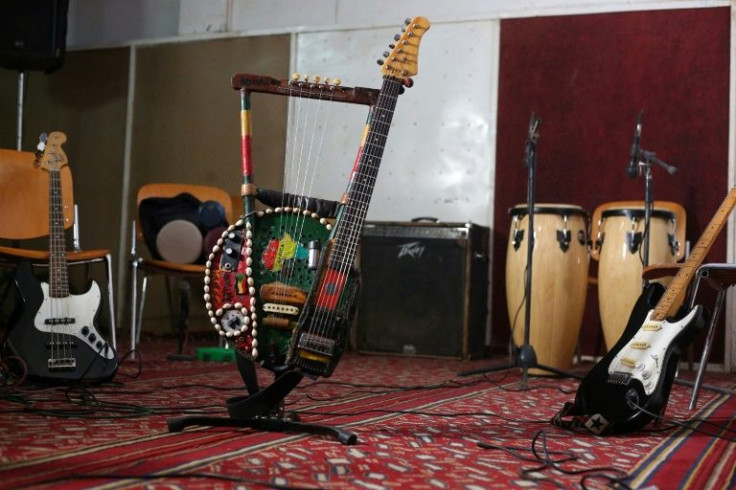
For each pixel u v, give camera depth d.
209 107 6.17
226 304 2.02
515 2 5.48
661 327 2.41
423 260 5.08
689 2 5.09
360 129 5.76
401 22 5.70
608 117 5.23
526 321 3.54
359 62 5.80
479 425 2.36
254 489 1.48
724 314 4.94
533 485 1.61
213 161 6.14
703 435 2.32
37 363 2.92
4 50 5.46
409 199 5.65
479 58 5.53
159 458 1.69
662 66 5.14
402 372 4.09
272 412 2.14
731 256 4.93
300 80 2.13
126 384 3.10
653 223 4.13
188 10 6.27
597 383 2.41
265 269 2.04
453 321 5.00
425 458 1.83
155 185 4.68
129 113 6.36
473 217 5.51
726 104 5.00
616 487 1.60
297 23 6.02
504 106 5.46
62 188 3.73
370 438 2.05
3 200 3.72
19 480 1.46
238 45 6.11
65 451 1.73
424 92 5.64
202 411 2.40
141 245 6.28
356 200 2.05
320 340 1.96
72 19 6.68
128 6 6.55
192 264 4.48
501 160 5.46
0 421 2.09
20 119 5.73
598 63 5.27
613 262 4.16
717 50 5.04
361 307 5.20
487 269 5.39
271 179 5.96
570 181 5.30
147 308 6.15
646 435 2.29
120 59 6.42
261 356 2.04
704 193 5.02
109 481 1.48
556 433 2.27
